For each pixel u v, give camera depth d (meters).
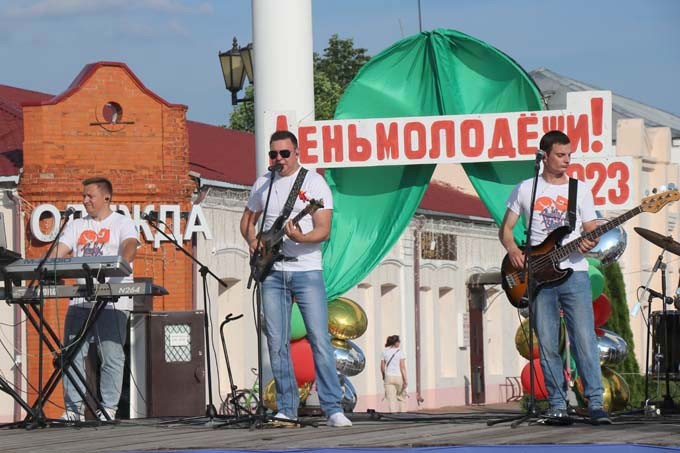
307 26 16.97
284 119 15.98
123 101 25.89
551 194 11.68
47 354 25.06
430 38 16.14
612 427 10.98
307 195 11.54
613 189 15.54
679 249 15.71
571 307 11.63
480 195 15.91
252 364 28.58
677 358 16.30
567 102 15.59
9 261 12.45
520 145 15.63
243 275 28.39
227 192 27.84
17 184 25.44
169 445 9.91
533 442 9.38
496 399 41.91
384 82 16.33
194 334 18.80
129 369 18.92
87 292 12.17
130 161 25.91
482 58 16.12
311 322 11.68
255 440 10.16
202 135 34.00
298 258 11.68
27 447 10.21
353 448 9.30
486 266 41.91
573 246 11.54
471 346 40.84
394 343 31.59
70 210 12.58
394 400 31.52
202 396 18.81
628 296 46.84
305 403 16.27
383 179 16.20
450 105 16.03
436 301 38.38
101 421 12.75
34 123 25.47
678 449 8.80
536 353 17.69
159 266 25.98
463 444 9.40
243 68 26.61
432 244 38.03
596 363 11.59
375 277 34.69
